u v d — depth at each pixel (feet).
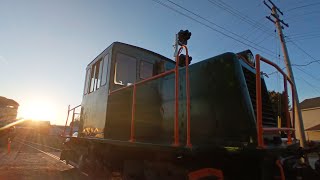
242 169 9.10
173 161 11.50
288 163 9.65
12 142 84.74
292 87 13.39
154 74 20.58
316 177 10.75
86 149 22.09
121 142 13.87
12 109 75.41
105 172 17.72
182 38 11.09
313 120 100.17
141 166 13.91
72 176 25.31
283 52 45.80
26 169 29.78
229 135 9.53
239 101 9.48
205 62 11.48
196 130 10.99
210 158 10.05
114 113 17.20
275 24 48.37
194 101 11.44
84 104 23.99
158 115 13.65
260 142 8.11
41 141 97.91
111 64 18.20
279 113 12.33
